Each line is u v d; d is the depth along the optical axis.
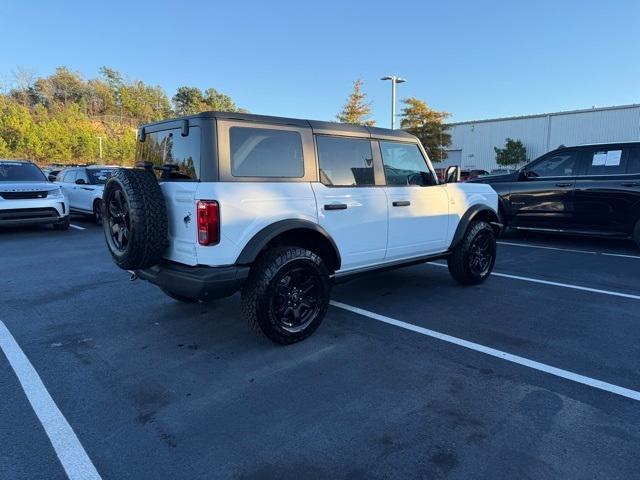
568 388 3.22
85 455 2.51
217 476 2.35
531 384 3.28
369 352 3.84
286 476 2.34
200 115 3.59
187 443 2.62
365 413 2.91
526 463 2.42
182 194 3.63
